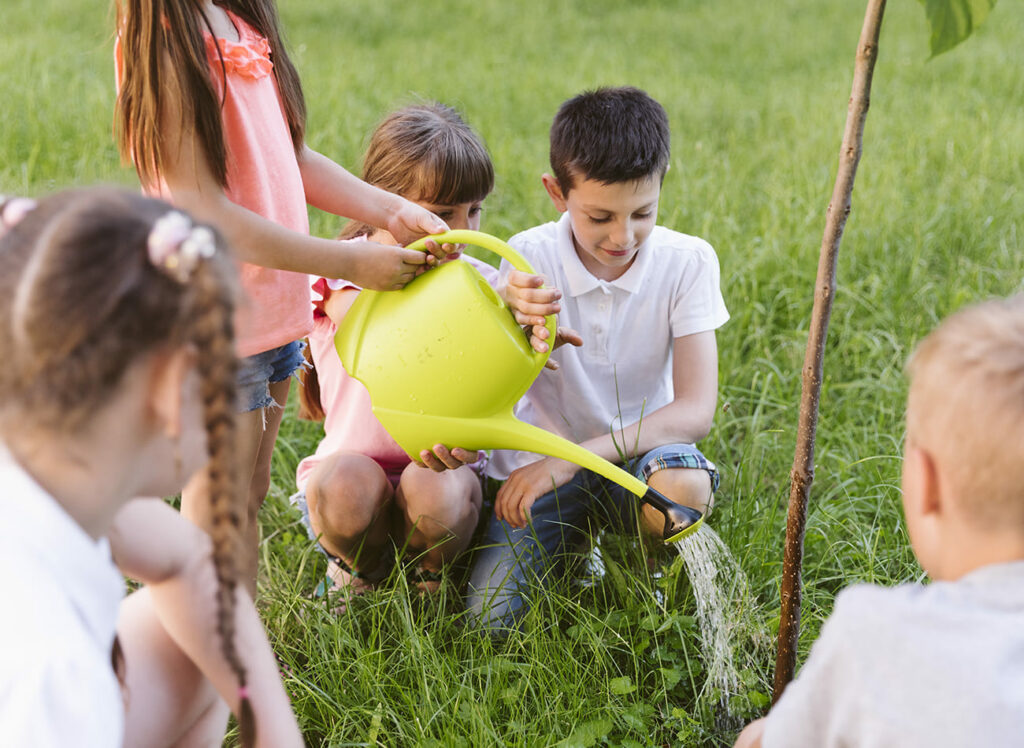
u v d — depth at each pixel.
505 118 6.14
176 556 1.38
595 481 2.40
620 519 2.32
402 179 2.41
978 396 1.15
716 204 4.45
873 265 3.89
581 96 2.27
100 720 1.05
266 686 1.44
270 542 2.56
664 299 2.39
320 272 1.92
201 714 1.50
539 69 7.55
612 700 2.01
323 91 6.30
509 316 1.94
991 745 1.06
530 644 2.12
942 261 4.09
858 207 4.40
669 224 4.15
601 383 2.45
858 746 1.16
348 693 2.04
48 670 1.01
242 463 2.10
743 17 10.12
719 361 3.29
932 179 4.96
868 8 1.53
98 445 1.04
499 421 1.93
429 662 2.05
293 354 2.23
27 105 5.38
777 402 3.08
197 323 0.99
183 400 1.05
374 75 7.04
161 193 1.92
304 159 2.23
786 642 1.86
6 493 1.05
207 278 0.99
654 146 2.16
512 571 2.32
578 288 2.36
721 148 5.68
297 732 1.46
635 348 2.43
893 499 2.60
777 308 3.68
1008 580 1.14
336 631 2.09
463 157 2.40
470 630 2.18
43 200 1.05
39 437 1.03
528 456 2.50
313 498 2.27
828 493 2.62
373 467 2.29
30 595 1.03
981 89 6.85
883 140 5.52
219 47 1.92
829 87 6.96
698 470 2.24
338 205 2.25
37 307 0.97
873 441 2.89
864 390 3.16
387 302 2.00
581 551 2.43
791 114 6.21
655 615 2.13
